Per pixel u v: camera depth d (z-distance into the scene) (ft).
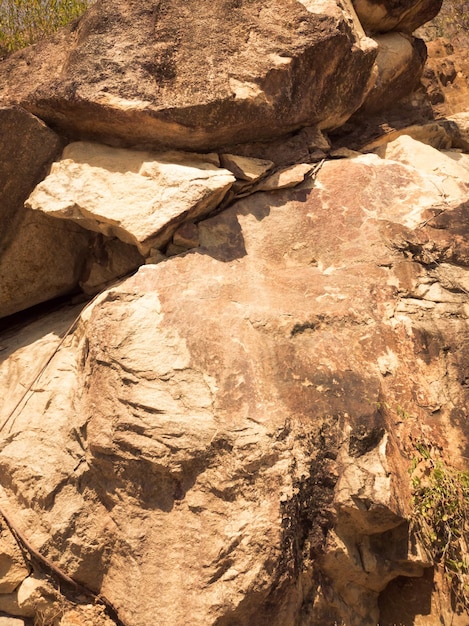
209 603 10.25
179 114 13.30
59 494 11.75
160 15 13.84
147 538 11.08
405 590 11.21
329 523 10.66
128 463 11.28
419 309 12.55
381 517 10.50
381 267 13.10
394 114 17.63
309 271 13.25
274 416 10.99
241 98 13.55
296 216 13.92
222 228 13.56
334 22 14.34
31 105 13.62
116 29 13.75
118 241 14.66
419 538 10.71
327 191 14.28
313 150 15.05
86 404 12.00
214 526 10.64
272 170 14.57
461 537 10.79
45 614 11.51
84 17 14.40
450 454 11.22
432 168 15.87
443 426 11.43
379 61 16.87
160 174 13.29
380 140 17.01
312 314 12.27
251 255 13.37
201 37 13.82
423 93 18.11
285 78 14.05
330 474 10.75
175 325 12.00
